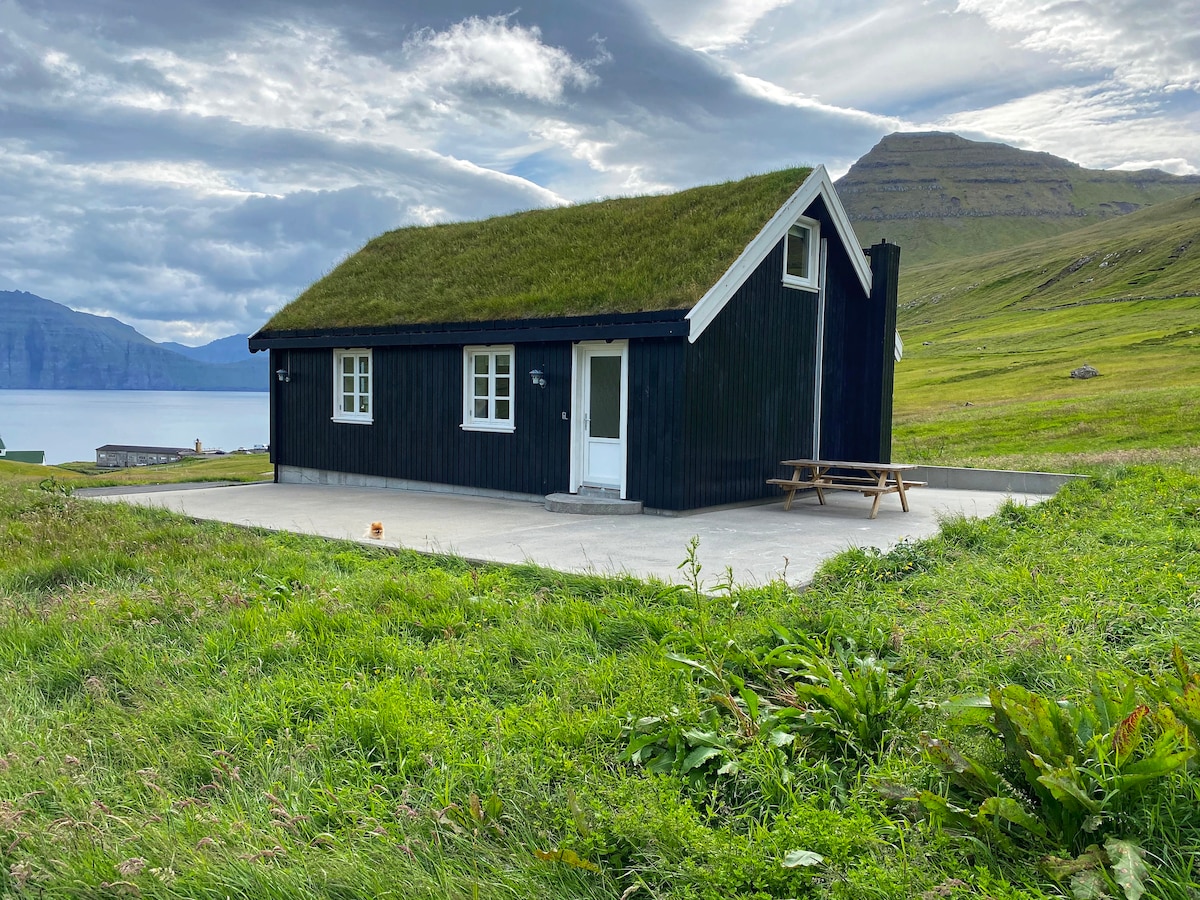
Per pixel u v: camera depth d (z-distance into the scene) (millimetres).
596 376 12805
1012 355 70875
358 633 5355
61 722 4250
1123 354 61719
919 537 9664
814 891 2697
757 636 5000
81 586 6988
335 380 16641
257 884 2834
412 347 15297
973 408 42312
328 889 2814
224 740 3945
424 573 7152
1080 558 6832
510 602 6129
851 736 3676
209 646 5207
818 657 4449
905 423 39188
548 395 13312
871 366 15289
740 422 12805
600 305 12406
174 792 3553
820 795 3281
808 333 14328
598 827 3074
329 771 3645
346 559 8016
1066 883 2613
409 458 15492
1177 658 3438
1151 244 121562
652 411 11953
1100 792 2855
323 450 16969
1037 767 2938
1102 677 3922
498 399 14195
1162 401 35062
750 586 6508
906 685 3893
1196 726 3014
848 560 7160
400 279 16875
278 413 17750
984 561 7133
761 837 2906
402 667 4801
